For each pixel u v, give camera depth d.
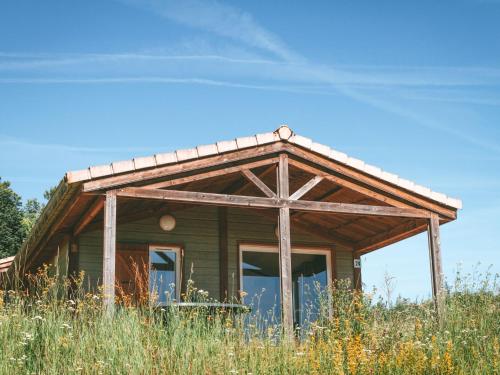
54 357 7.72
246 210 14.03
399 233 13.23
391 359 8.24
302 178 12.51
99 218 12.30
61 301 9.12
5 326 8.24
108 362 7.80
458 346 9.01
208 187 12.53
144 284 12.67
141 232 13.05
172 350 8.12
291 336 9.20
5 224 27.02
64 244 12.69
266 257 14.03
